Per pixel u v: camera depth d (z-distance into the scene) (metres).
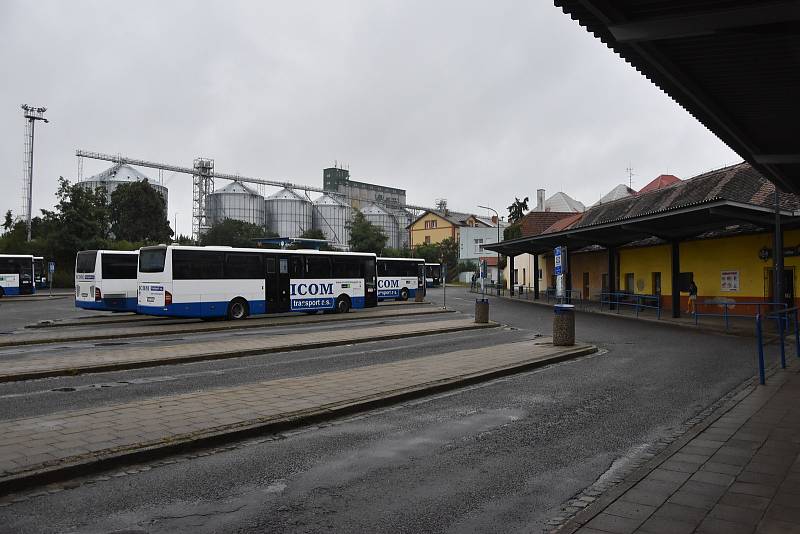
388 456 6.75
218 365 13.41
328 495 5.49
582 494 5.58
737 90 9.59
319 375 11.55
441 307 35.69
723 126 11.15
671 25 6.81
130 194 68.38
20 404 9.20
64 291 53.81
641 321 27.19
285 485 5.76
